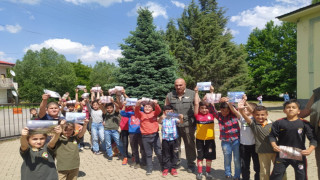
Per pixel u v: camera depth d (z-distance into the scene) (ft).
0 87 105.09
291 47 94.27
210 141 14.21
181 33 70.95
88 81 183.42
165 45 46.80
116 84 45.34
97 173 15.62
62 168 10.96
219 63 62.75
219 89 66.69
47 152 8.99
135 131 16.42
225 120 13.61
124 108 18.06
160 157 15.92
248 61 113.91
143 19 46.57
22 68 138.82
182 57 69.31
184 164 17.57
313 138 9.84
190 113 15.52
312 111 10.46
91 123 21.45
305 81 44.14
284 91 95.91
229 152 13.58
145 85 43.29
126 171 16.01
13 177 15.34
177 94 15.97
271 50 109.60
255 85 114.32
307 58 43.73
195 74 66.44
